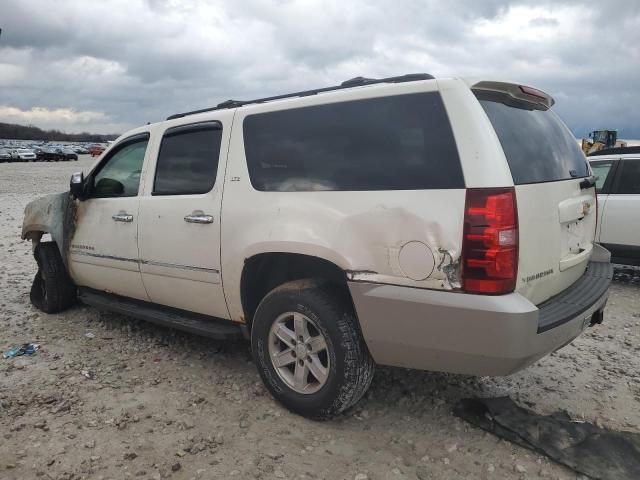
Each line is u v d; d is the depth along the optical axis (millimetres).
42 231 5508
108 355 4367
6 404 3477
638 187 6723
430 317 2721
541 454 2936
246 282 3566
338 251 2977
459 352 2705
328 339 3098
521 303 2605
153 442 3062
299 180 3273
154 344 4613
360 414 3393
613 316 5523
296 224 3178
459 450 3000
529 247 2760
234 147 3646
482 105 2838
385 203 2857
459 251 2631
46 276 5277
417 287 2752
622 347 4605
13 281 6824
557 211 3066
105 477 2738
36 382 3832
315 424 3281
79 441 3057
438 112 2807
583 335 4922
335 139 3168
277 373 3408
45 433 3139
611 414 3408
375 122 3018
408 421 3316
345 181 3066
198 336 4816
